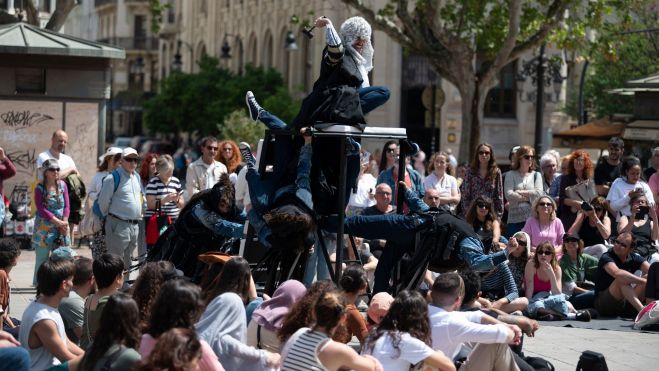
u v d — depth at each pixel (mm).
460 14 28516
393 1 27984
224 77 55875
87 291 9742
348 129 9898
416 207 10836
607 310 14805
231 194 11594
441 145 45656
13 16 27172
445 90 45531
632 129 22719
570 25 28656
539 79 31047
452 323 9000
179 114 56438
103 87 20781
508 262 14328
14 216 20469
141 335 7578
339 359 7754
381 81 46094
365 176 16859
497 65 27547
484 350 9203
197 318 7527
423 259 10414
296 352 7801
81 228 15055
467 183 16094
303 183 9930
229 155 16781
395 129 10523
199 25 71625
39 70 20484
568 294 15352
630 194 15898
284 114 47719
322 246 10445
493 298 14164
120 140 72250
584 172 16969
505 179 16750
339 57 9984
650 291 14445
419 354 8258
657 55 38312
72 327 9617
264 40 58562
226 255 10125
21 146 20469
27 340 8633
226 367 8383
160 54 82562
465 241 10438
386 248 10969
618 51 38562
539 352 12086
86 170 20797
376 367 7820
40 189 15367
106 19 91312
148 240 15273
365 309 12930
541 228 15695
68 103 20656
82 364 7348
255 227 10367
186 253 11828
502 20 28844
